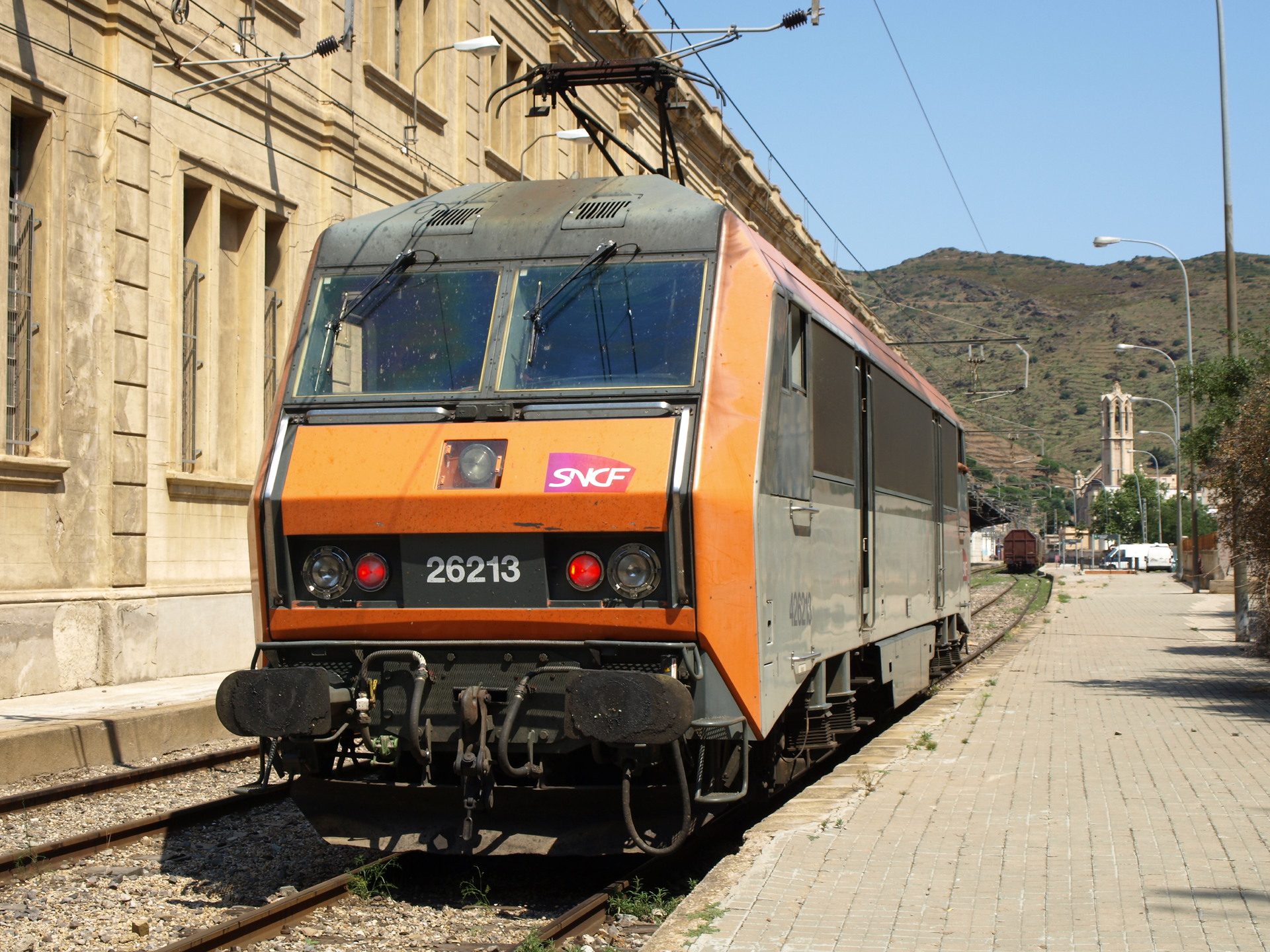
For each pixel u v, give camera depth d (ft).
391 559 21.15
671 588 19.93
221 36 50.16
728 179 116.78
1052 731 36.65
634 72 29.96
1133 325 650.84
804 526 25.00
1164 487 360.69
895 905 18.34
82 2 43.19
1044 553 226.79
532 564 20.35
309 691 20.13
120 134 44.62
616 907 20.10
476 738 20.49
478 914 20.39
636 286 22.29
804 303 25.34
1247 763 30.71
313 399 22.35
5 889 21.59
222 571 51.03
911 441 40.14
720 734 20.22
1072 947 16.42
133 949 18.45
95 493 44.06
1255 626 68.28
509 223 23.38
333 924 19.65
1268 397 51.13
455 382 22.02
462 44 53.72
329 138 56.70
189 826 26.37
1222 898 18.65
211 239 50.11
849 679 31.07
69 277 42.73
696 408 20.83
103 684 43.60
